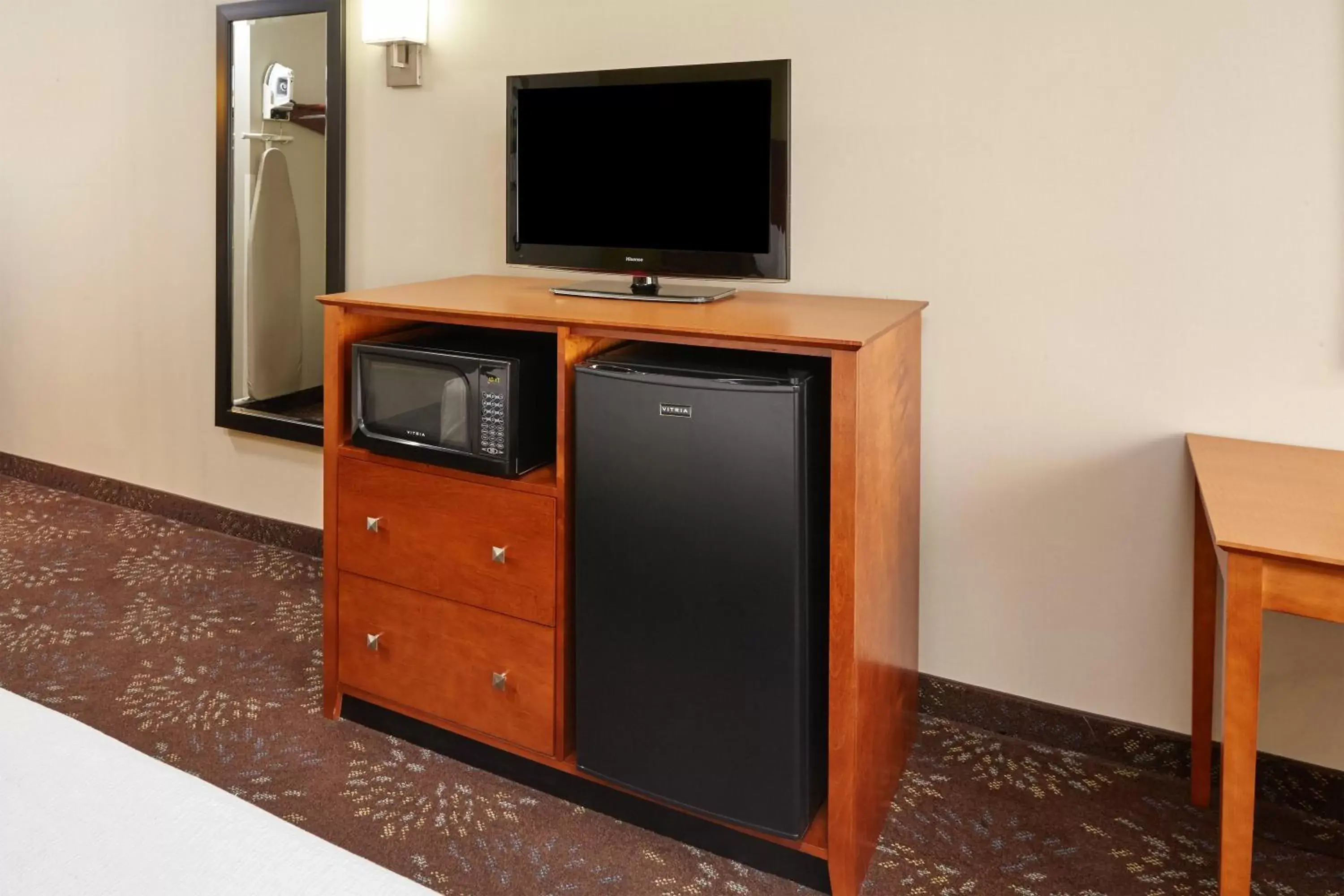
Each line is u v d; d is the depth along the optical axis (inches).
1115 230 77.0
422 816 74.7
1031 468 83.0
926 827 74.0
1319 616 51.0
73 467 150.6
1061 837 72.8
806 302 81.7
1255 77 71.0
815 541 66.9
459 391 75.5
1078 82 76.6
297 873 30.2
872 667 68.8
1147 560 80.0
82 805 33.0
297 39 114.6
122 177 135.0
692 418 65.5
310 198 116.6
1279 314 72.7
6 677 93.2
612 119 84.0
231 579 118.8
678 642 68.8
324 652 87.5
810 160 88.0
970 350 83.8
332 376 83.4
